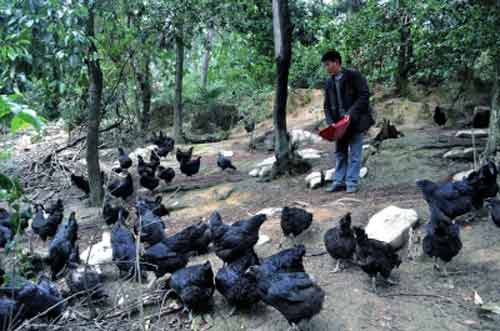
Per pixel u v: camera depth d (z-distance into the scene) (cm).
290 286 382
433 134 1193
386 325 404
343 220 510
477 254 518
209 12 1211
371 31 1173
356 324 409
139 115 1650
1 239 622
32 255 597
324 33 1464
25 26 487
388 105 1496
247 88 1950
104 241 675
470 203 577
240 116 1850
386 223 576
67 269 558
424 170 873
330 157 1114
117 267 572
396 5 1036
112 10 882
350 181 798
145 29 1087
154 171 1081
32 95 708
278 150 988
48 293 431
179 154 1213
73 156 1394
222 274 459
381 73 1469
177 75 1658
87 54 705
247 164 1238
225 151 1457
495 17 810
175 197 959
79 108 1270
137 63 1352
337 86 781
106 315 445
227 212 809
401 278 490
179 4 1143
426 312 420
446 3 893
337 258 518
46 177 1234
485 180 608
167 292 452
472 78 1412
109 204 780
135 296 488
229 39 1493
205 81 2261
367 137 1316
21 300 400
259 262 510
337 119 800
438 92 1506
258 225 525
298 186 905
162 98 2006
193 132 1827
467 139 1062
